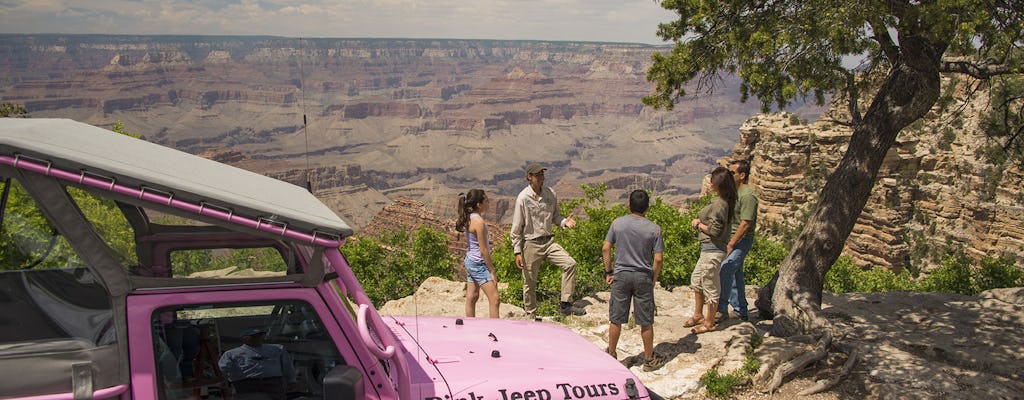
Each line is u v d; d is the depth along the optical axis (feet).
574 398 14.15
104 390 11.27
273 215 11.62
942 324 30.60
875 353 26.94
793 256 30.45
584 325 31.71
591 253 52.29
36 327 11.30
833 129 224.33
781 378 25.85
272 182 15.30
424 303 40.16
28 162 10.64
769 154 231.71
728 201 28.27
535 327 17.81
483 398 13.53
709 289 28.81
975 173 187.62
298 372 12.69
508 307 37.68
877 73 30.32
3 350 11.00
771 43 26.13
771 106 29.94
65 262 11.35
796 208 227.81
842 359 27.22
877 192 205.05
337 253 12.54
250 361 12.48
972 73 27.55
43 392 11.05
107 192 11.07
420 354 14.75
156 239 12.07
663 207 59.67
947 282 67.21
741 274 30.48
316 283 12.40
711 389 25.14
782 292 30.14
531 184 31.63
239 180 14.08
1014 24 24.22
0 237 10.94
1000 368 25.98
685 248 53.83
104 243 11.31
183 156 15.10
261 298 12.14
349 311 12.92
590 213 53.57
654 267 25.39
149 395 11.48
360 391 11.97
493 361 14.83
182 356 12.05
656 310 34.19
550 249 32.17
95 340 11.41
